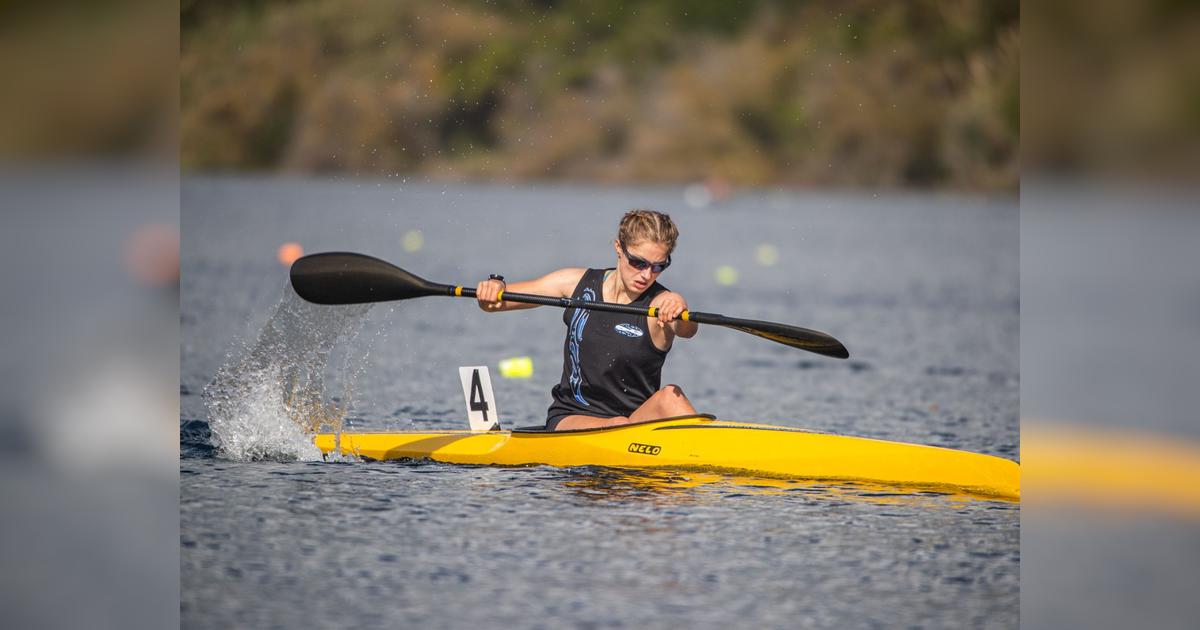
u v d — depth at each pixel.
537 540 19.53
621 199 170.12
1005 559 19.00
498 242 96.81
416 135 187.50
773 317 58.09
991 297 70.06
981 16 196.50
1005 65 195.12
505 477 23.70
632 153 197.88
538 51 195.38
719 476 23.77
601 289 26.00
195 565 18.30
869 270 86.94
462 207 143.12
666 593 17.28
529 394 35.84
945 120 196.50
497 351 44.66
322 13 182.62
